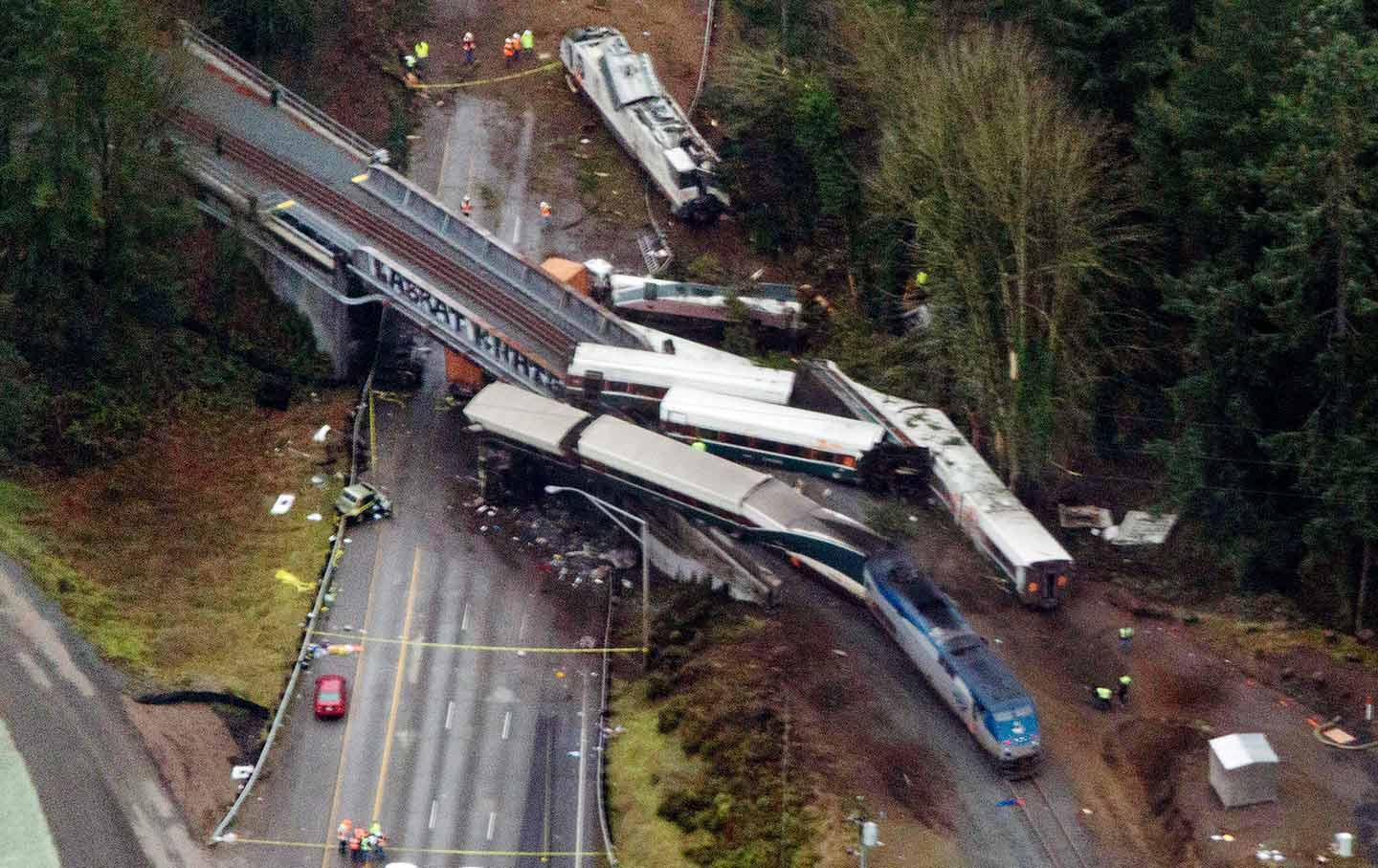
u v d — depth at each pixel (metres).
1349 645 181.00
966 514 198.38
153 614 198.62
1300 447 178.25
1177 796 164.12
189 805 173.00
